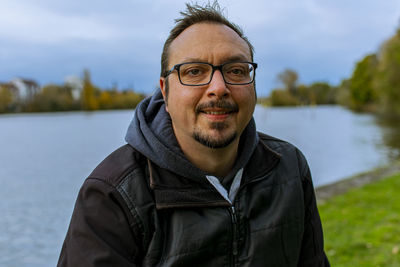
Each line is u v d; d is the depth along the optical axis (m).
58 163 16.42
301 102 100.50
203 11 1.35
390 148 18.08
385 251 3.90
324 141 21.70
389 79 33.53
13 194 10.46
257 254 1.35
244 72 1.34
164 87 1.42
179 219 1.28
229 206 1.35
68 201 9.64
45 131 37.38
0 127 46.34
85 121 55.19
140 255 1.26
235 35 1.35
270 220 1.41
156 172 1.31
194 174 1.30
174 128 1.40
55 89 96.81
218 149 1.32
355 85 67.38
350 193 6.92
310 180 1.64
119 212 1.23
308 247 1.58
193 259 1.26
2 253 6.11
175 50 1.33
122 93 101.50
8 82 96.75
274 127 33.50
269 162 1.53
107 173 1.28
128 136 1.42
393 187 7.17
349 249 4.08
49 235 7.00
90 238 1.18
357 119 44.28
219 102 1.25
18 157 18.67
